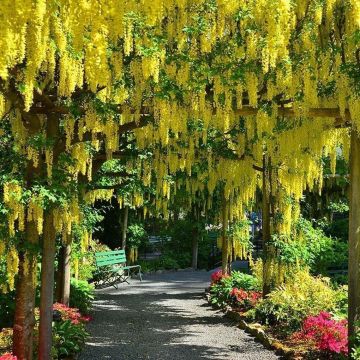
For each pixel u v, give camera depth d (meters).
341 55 6.42
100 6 4.56
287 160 8.92
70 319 9.18
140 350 8.62
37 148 6.12
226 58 6.29
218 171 9.70
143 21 5.50
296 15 6.11
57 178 6.40
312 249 11.36
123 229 19.44
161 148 8.77
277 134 8.05
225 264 14.29
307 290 9.94
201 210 19.25
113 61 5.75
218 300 12.95
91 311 12.32
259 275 13.23
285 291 10.00
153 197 13.48
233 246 14.08
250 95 6.26
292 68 6.32
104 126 6.62
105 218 20.81
